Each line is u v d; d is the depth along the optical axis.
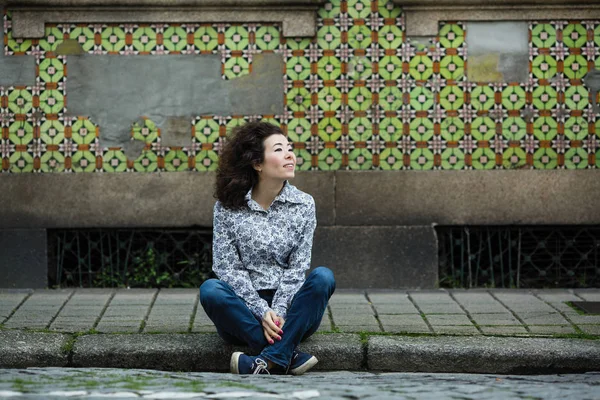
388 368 6.24
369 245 8.37
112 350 6.23
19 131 8.37
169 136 8.38
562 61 8.38
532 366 6.17
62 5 8.28
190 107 8.38
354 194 8.37
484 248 8.52
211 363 6.22
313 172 8.35
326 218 8.37
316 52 8.37
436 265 8.37
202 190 8.38
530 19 8.34
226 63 8.37
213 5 8.29
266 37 8.37
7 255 8.35
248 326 5.93
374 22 8.37
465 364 6.20
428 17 8.34
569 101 8.39
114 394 4.73
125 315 7.12
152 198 8.37
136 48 8.37
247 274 6.13
